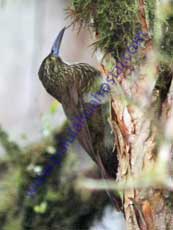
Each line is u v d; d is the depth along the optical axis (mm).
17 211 11305
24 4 15789
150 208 6938
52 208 11297
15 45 16375
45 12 15867
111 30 7348
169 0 7008
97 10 7402
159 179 5238
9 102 16016
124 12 7301
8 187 11336
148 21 7258
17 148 11430
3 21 16281
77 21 7625
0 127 11539
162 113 6918
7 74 16453
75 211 11289
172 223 6906
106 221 11352
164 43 7016
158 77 6980
